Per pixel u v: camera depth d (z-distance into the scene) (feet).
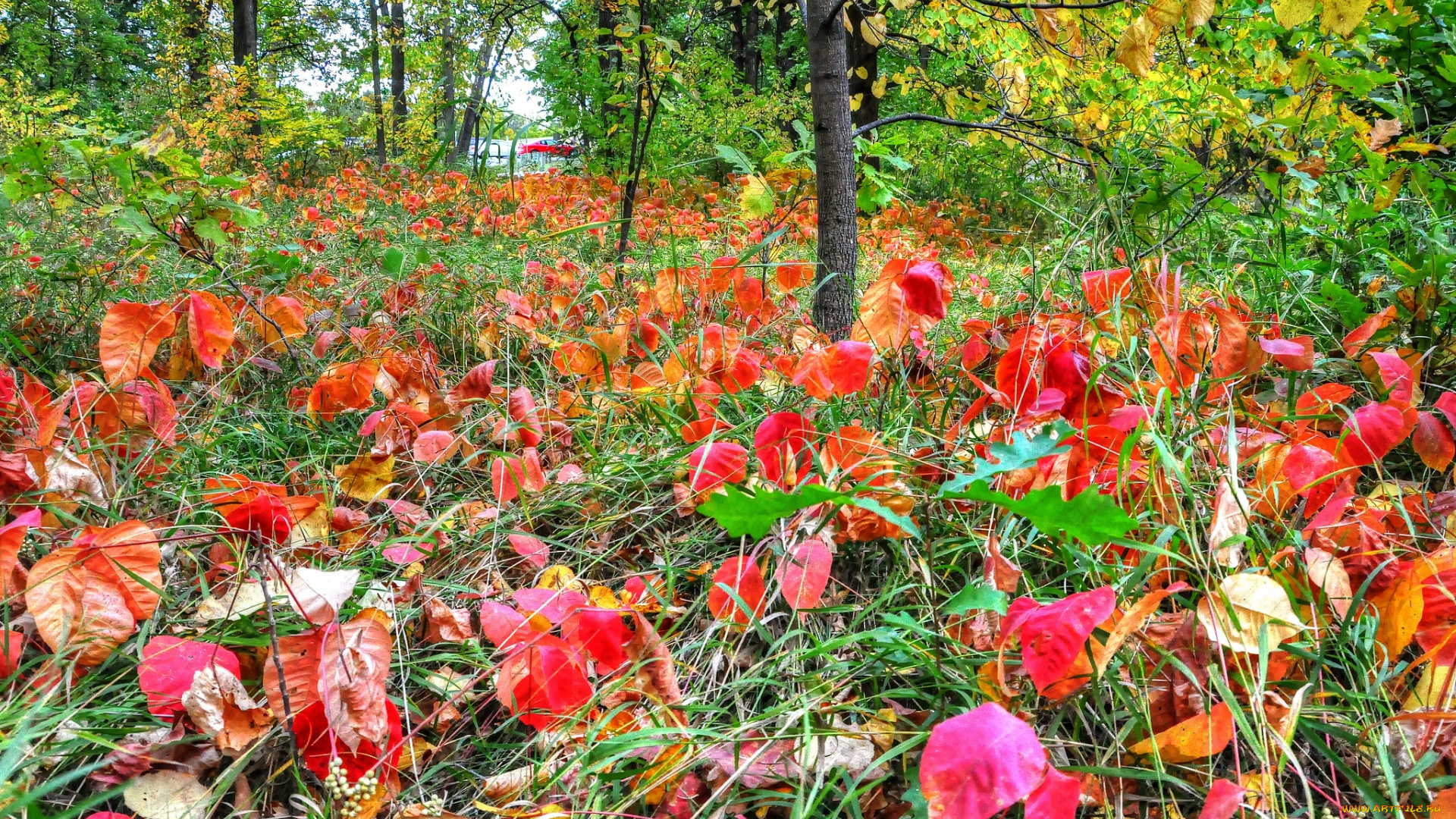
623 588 5.12
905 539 4.53
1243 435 4.93
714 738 3.53
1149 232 8.24
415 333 9.27
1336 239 7.64
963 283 12.98
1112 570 3.84
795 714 3.33
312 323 9.48
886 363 6.26
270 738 3.61
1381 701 3.32
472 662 4.15
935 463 5.04
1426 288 6.25
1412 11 8.14
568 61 28.60
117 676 3.86
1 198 7.93
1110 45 10.47
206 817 3.31
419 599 4.77
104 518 5.10
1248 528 3.77
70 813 2.87
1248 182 9.25
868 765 3.47
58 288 10.33
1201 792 3.11
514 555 5.56
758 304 8.13
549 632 3.72
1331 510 3.88
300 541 4.82
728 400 6.91
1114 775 3.02
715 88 31.99
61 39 84.84
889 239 18.33
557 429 6.88
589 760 3.50
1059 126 10.68
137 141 8.16
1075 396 5.05
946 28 12.67
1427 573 3.23
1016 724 2.54
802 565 4.02
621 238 13.55
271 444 6.81
